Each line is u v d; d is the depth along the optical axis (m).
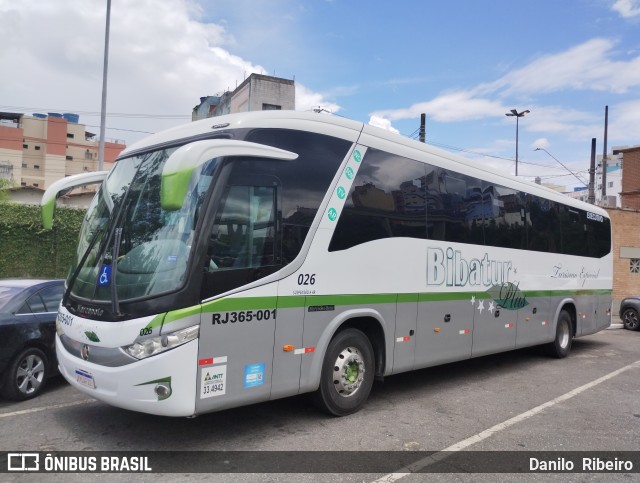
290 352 5.39
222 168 4.95
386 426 5.85
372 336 6.61
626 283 22.16
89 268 5.34
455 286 7.75
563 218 11.12
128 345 4.55
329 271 5.82
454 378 8.60
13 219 17.25
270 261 5.24
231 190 4.98
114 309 4.70
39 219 17.53
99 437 5.29
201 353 4.62
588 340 14.45
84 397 6.81
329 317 5.80
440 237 7.52
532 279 9.81
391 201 6.72
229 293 4.86
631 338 15.02
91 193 31.53
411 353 6.94
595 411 6.80
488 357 10.90
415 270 7.02
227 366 4.82
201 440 5.24
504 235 9.02
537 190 10.27
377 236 6.45
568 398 7.45
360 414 6.26
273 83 40.59
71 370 5.13
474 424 6.08
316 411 6.29
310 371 5.61
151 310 4.53
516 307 9.29
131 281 4.78
